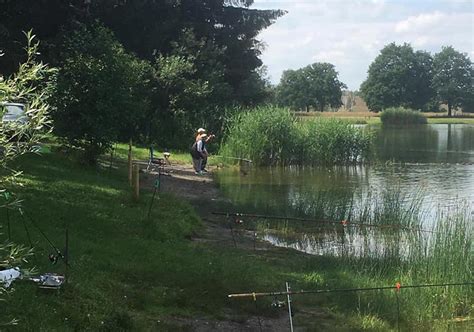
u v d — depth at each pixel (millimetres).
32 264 7906
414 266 11234
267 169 30062
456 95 131875
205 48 38500
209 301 8523
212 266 9984
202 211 17062
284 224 15766
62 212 11344
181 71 35156
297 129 32375
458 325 9117
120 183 16797
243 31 43750
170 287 8797
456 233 11984
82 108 18219
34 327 6125
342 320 8555
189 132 34844
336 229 15383
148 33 38750
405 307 9312
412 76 133250
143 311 7785
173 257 10336
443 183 24828
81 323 6668
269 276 10211
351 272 11234
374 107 134250
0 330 5750
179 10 40281
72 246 9312
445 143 49750
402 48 133875
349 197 20000
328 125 32500
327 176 27188
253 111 33500
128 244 10523
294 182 24781
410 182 25156
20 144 3973
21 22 32312
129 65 19484
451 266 10930
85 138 18578
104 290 7910
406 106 132125
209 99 37344
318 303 9211
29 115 3979
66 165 17484
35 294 6953
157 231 12148
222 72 39406
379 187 23312
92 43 18891
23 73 4008
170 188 20312
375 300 9367
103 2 35375
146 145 33656
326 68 151125
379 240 13914
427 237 13188
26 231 8938
